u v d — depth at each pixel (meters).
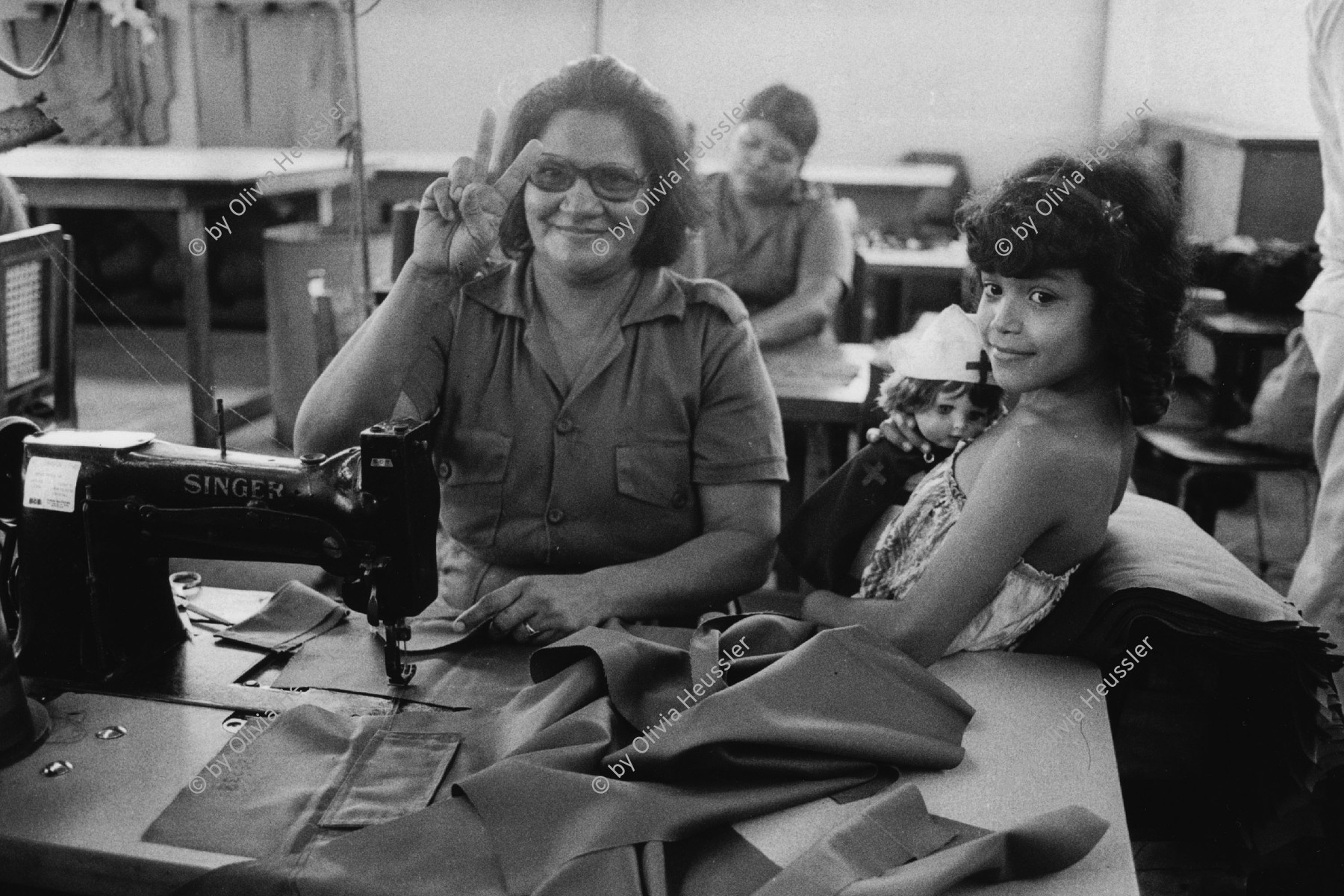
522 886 1.07
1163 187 1.39
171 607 1.56
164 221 7.17
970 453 1.58
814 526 1.83
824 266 3.55
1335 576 2.49
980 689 1.43
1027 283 1.38
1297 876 1.74
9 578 1.52
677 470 1.83
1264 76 6.62
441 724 1.37
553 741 1.25
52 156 5.62
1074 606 1.53
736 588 1.78
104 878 1.12
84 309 7.12
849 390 2.99
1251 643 1.41
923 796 1.21
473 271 1.63
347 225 5.27
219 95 7.91
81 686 1.46
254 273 6.99
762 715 1.23
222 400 1.49
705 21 7.94
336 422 1.68
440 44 8.02
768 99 3.46
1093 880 1.09
